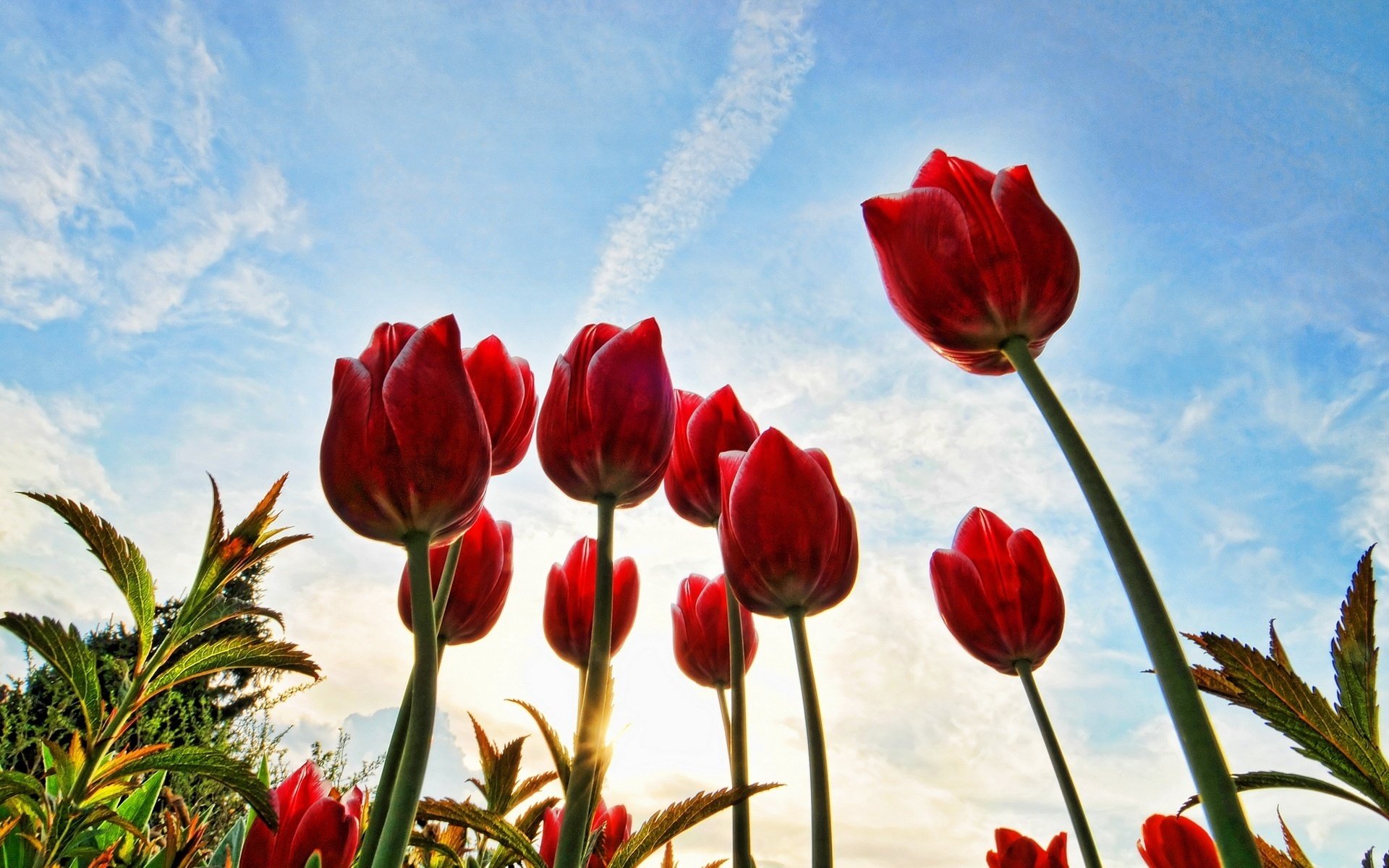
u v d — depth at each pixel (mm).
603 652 231
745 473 265
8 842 267
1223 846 125
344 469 205
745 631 419
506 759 350
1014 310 216
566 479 262
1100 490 172
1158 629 147
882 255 239
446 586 296
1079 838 290
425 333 215
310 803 272
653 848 251
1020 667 331
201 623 256
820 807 221
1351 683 175
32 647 238
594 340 276
